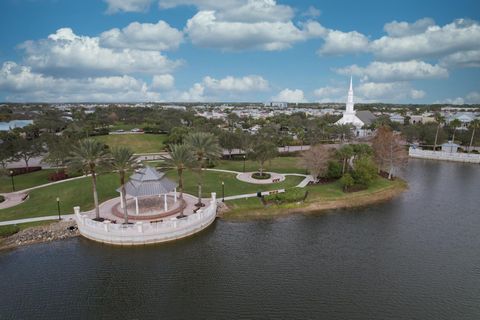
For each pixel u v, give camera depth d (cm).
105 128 13375
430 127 12212
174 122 14275
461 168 8856
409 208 5459
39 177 6750
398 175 7850
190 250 3828
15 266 3412
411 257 3725
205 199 5406
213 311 2758
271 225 4631
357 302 2883
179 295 2977
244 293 3006
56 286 3089
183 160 4422
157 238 3956
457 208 5475
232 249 3872
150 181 4659
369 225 4684
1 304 2827
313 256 3722
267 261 3597
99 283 3147
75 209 4191
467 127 13900
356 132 15600
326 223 4738
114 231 3881
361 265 3528
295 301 2891
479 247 4009
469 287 3130
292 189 5709
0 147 6869
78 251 3738
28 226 4222
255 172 7431
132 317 2686
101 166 4125
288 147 11106
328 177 6875
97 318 2670
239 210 5078
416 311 2775
